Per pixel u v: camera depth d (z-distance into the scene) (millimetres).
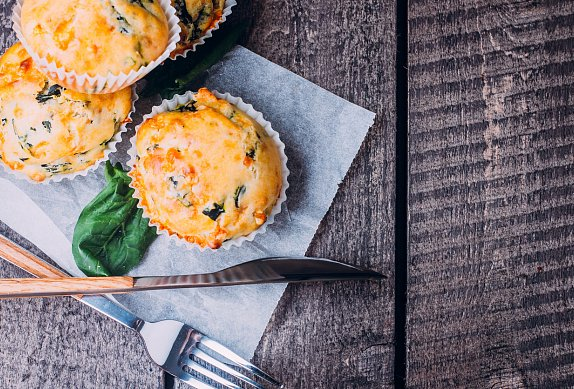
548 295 511
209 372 494
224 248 489
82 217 494
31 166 479
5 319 504
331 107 508
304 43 511
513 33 512
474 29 513
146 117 485
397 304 510
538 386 509
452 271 510
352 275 498
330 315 506
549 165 512
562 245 510
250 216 472
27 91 469
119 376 503
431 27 512
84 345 504
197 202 464
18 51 477
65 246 500
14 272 501
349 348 506
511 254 511
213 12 490
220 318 502
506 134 512
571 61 512
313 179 507
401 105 512
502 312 510
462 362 509
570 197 510
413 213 510
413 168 510
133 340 504
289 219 505
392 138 511
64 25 453
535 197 511
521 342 510
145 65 466
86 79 458
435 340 509
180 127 466
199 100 478
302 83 508
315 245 507
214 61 500
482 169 511
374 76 511
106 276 493
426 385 508
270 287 502
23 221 500
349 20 512
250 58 508
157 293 502
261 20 511
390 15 513
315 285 507
